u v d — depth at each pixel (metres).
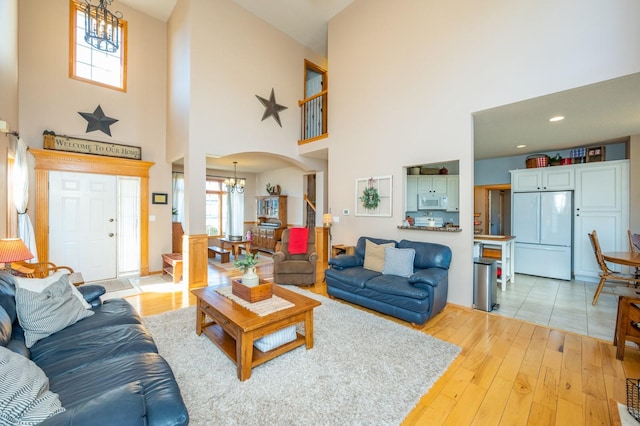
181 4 4.91
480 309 3.53
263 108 5.54
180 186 7.66
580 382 2.06
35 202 4.29
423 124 3.97
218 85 4.85
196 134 4.56
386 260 3.67
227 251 6.60
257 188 9.88
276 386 1.99
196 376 2.10
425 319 2.96
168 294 4.18
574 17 2.76
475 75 3.45
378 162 4.58
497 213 6.81
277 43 5.80
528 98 3.05
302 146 6.07
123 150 5.14
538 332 2.90
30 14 4.32
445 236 3.76
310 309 2.48
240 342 2.06
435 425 1.66
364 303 3.45
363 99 4.81
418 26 4.03
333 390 1.95
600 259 3.77
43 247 4.35
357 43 4.92
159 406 1.20
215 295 2.75
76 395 1.27
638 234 4.06
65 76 4.63
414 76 4.08
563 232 4.97
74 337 1.89
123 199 5.15
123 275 5.15
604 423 1.67
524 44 3.07
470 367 2.26
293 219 8.39
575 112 3.46
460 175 3.61
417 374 2.14
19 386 1.05
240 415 1.71
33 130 4.33
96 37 3.09
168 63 5.60
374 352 2.46
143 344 1.84
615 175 4.55
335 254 5.13
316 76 7.11
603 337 2.78
